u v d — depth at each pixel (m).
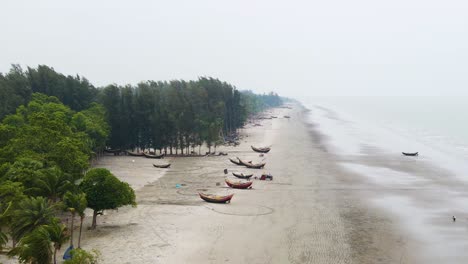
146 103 137.62
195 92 178.00
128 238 58.59
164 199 80.19
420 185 94.62
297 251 55.06
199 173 106.25
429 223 68.12
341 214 71.94
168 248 55.28
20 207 47.41
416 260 53.41
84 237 58.69
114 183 61.16
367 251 55.75
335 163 120.94
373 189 90.31
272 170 110.31
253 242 57.97
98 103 150.25
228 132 194.25
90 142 107.06
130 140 138.25
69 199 53.25
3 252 48.03
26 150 72.50
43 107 114.38
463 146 161.38
